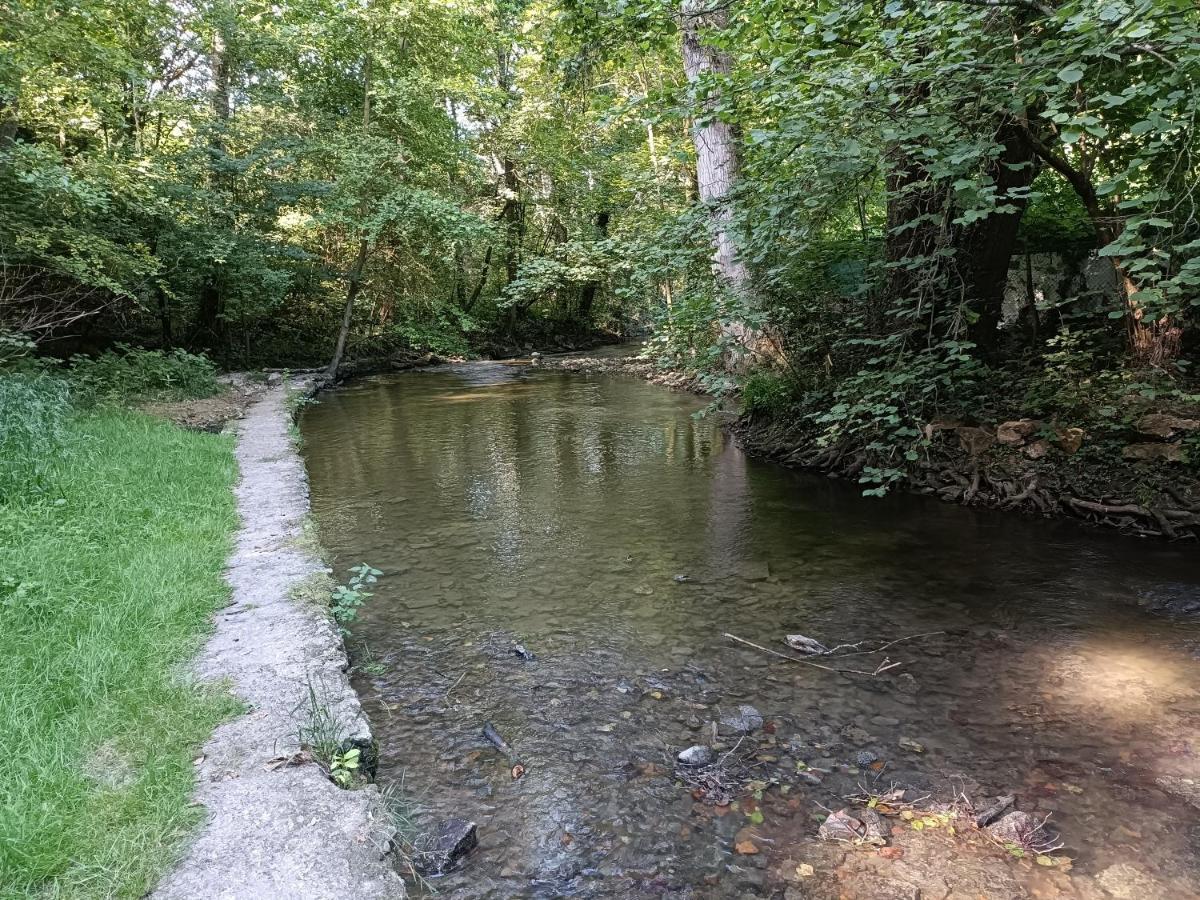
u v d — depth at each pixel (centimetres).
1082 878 214
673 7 575
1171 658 346
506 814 246
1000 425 632
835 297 782
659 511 616
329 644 318
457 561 499
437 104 1720
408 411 1168
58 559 366
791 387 848
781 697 321
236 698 267
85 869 180
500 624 399
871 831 234
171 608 330
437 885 213
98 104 965
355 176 1428
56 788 204
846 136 419
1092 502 541
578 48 792
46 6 836
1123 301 612
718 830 238
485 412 1151
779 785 261
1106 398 596
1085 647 360
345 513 615
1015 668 342
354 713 267
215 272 1312
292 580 386
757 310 671
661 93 503
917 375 562
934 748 281
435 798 254
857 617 404
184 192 1138
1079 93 396
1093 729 290
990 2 379
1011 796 250
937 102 383
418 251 1675
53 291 1023
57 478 495
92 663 269
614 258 997
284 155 1382
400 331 1820
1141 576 446
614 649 369
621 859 225
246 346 1547
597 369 1814
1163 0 279
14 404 548
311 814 211
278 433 838
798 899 208
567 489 690
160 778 216
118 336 1313
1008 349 764
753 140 438
